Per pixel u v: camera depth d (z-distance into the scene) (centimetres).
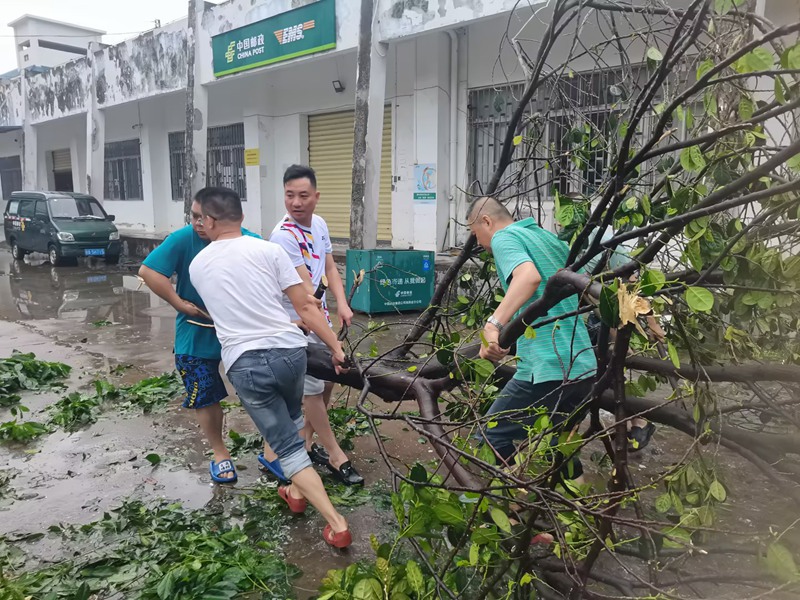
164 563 296
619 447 203
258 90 1446
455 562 231
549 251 293
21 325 901
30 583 279
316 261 382
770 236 229
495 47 973
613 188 210
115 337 820
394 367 365
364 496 368
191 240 369
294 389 313
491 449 230
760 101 230
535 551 281
